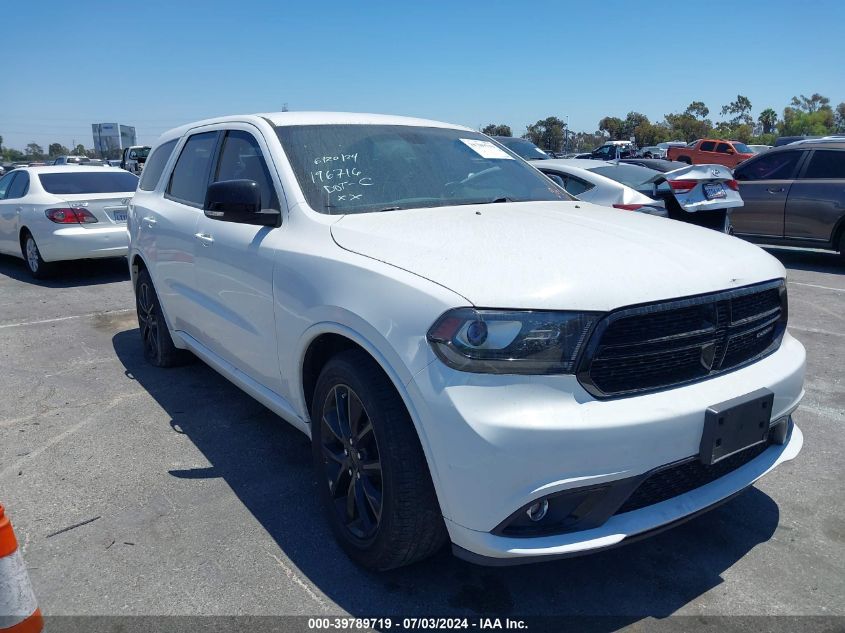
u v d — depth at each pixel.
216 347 4.11
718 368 2.60
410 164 3.74
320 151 3.59
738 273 2.72
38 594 2.70
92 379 5.19
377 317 2.51
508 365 2.24
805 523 3.20
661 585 2.76
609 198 7.29
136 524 3.20
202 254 3.99
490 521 2.27
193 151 4.59
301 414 3.23
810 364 5.47
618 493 2.32
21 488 3.54
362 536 2.78
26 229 9.27
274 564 2.89
